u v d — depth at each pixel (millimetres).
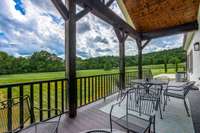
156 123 3141
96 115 3521
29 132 2217
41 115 3053
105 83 5484
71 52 3451
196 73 7664
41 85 3021
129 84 6234
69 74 3432
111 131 2100
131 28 6992
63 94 3518
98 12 4312
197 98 5188
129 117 2609
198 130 2838
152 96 3381
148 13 6844
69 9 3385
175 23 7312
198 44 6883
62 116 3426
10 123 2137
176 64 15789
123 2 6395
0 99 2748
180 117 3467
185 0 5875
